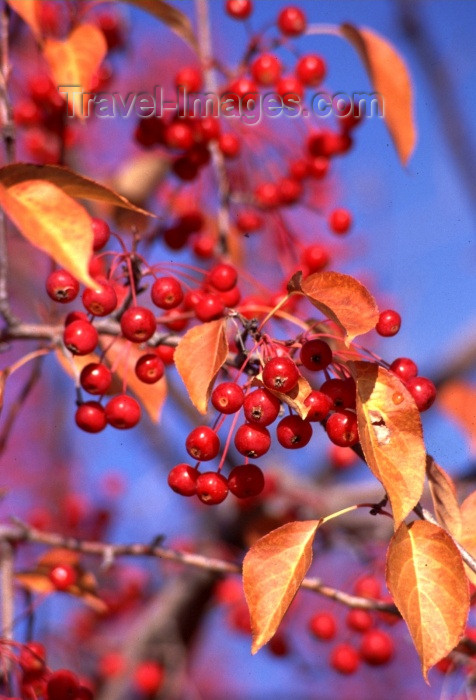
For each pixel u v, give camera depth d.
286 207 0.94
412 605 0.71
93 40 0.80
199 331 0.74
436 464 0.75
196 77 0.88
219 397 0.72
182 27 0.88
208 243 0.94
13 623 0.86
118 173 1.08
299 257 0.94
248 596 0.72
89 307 0.75
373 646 0.92
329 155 0.93
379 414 0.71
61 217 0.71
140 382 0.84
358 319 0.71
